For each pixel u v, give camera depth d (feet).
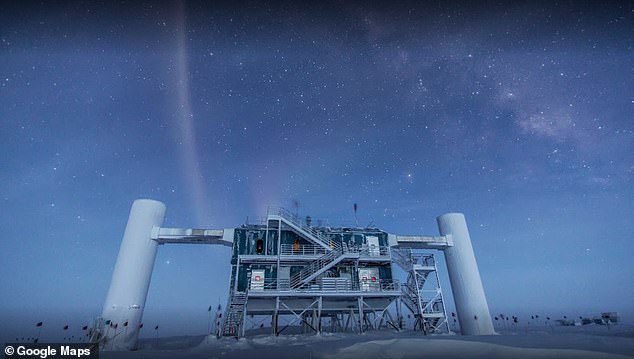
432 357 38.63
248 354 45.70
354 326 79.97
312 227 92.38
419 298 82.38
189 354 48.65
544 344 44.93
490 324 86.17
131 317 74.23
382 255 89.86
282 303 75.72
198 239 86.33
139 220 83.82
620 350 38.86
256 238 87.15
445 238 96.94
